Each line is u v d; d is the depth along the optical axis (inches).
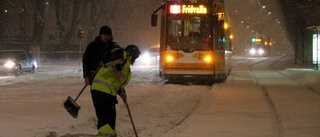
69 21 2544.3
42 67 1624.0
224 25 1124.5
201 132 446.9
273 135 433.4
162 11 1032.2
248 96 772.0
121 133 442.0
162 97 741.3
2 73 1184.2
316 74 1305.4
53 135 402.6
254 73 1537.9
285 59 2810.0
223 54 1110.4
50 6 2618.1
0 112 519.8
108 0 2472.9
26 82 985.5
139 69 1606.8
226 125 486.9
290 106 644.7
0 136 385.1
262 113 574.9
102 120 364.2
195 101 708.7
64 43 2251.5
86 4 2288.4
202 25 992.9
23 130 411.2
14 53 1239.5
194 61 984.3
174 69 987.9
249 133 442.9
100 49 372.5
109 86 361.4
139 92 780.0
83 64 378.9
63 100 638.5
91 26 2337.6
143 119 530.6
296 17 1985.7
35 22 2139.5
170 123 511.2
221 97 756.0
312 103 681.0
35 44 2107.5
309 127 476.7
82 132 434.3
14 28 2615.7
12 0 2269.9
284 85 1031.6
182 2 999.0
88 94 727.1
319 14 1589.6
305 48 1935.3
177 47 993.5
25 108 553.6
